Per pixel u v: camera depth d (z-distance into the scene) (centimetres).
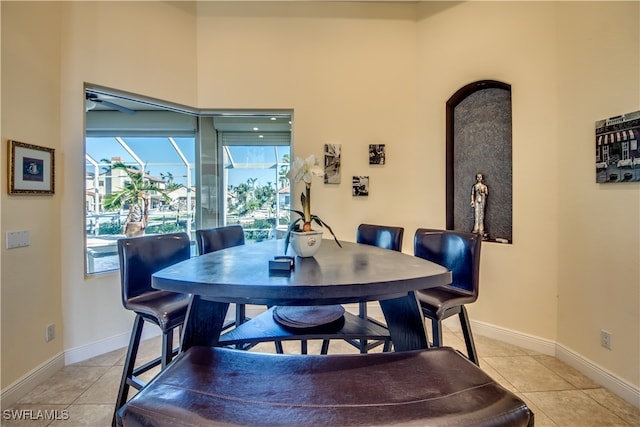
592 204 212
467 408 72
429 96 324
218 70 327
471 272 192
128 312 273
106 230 276
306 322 177
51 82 228
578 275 223
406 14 335
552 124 242
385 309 175
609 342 200
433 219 323
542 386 205
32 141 213
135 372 180
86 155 258
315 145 336
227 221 369
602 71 203
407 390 80
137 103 296
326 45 335
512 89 262
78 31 246
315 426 66
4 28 194
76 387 208
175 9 308
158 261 196
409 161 337
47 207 224
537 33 249
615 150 195
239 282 117
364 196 338
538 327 252
